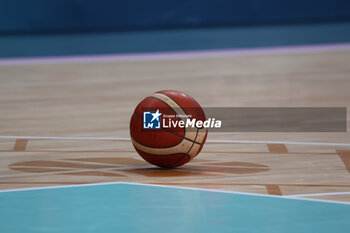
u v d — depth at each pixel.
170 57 16.62
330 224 4.48
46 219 4.58
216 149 7.01
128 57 16.69
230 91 11.44
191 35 21.22
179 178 5.77
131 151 6.93
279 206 4.91
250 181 5.69
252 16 23.47
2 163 6.37
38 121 8.68
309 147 7.13
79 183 5.61
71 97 10.75
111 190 5.36
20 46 18.64
